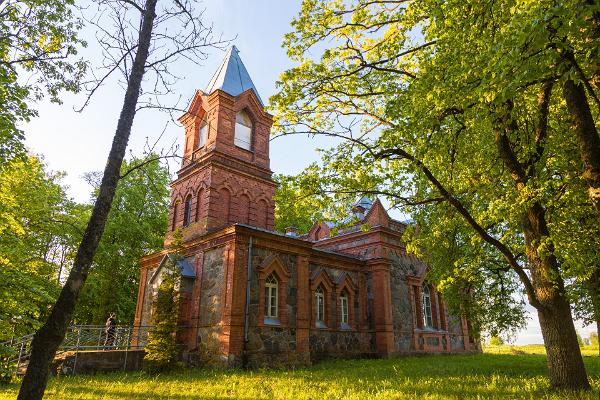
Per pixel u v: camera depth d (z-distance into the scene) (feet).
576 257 30.89
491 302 63.36
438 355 86.89
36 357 17.65
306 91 38.78
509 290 62.95
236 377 45.73
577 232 33.73
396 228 88.58
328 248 92.73
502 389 34.76
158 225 115.75
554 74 23.13
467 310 63.46
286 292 64.49
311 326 69.46
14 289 46.83
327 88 39.47
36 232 83.87
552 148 34.53
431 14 28.78
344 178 38.09
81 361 49.93
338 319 75.31
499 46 20.52
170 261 67.82
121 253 103.09
